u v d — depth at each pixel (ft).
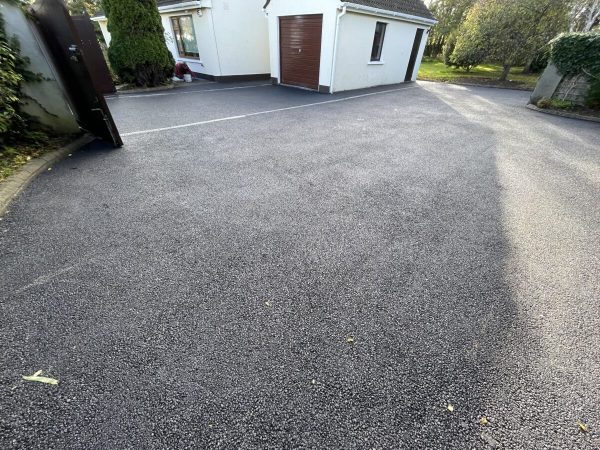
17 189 10.07
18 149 12.48
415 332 5.62
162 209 9.44
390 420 4.26
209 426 4.10
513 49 39.81
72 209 9.30
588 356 5.31
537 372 5.00
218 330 5.49
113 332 5.39
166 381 4.63
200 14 34.99
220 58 36.94
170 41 42.88
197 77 42.11
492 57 42.19
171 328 5.49
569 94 25.58
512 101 30.94
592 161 14.84
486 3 41.11
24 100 12.95
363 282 6.77
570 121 23.11
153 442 3.92
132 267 6.97
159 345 5.18
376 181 11.95
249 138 16.69
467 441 4.07
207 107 24.21
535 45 38.11
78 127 15.19
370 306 6.14
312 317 5.82
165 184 11.08
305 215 9.38
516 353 5.31
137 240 7.93
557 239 8.71
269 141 16.28
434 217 9.57
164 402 4.36
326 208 9.84
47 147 13.48
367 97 30.96
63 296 6.12
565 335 5.70
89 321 5.59
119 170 12.12
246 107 24.62
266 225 8.78
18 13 12.05
